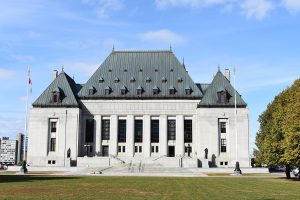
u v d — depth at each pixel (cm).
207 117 12800
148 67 13888
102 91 13450
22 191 4166
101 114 13338
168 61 14000
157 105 13288
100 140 13212
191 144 13088
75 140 12875
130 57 14138
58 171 10944
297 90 8462
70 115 12988
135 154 13150
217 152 12631
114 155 13088
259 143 10062
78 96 13412
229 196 3766
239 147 12656
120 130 13325
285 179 7219
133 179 6912
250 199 3500
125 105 13350
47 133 12962
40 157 12850
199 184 5581
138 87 13400
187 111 13200
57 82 13588
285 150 6900
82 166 11925
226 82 13300
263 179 7206
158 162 11975
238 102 12900
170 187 4925
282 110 7575
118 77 13725
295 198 3603
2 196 3597
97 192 4131
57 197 3562
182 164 11900
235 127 11725
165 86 13450
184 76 13650
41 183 5550
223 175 9181
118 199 3444
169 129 13250
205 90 13962
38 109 13062
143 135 13188
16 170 11438
